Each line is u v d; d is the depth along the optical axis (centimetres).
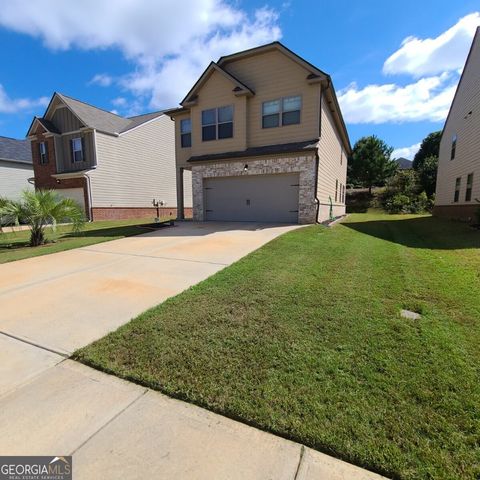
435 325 287
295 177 1085
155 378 210
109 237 874
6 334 282
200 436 162
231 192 1208
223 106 1196
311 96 1059
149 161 1955
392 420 169
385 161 3256
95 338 272
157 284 427
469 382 202
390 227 1127
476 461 144
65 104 1664
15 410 182
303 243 692
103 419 174
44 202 812
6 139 2242
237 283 411
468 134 1307
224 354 240
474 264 516
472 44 1277
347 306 332
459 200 1423
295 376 210
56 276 479
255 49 1109
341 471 142
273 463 145
